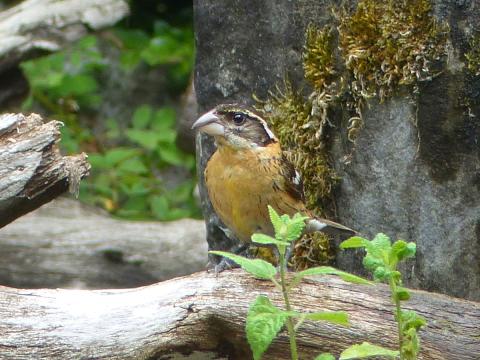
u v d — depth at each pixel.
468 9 9.45
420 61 9.73
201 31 11.41
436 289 10.05
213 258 11.98
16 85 16.88
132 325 8.57
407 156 10.02
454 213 9.84
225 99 11.38
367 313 8.67
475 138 9.62
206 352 8.76
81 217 15.52
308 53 10.61
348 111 10.44
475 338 8.66
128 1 19.62
